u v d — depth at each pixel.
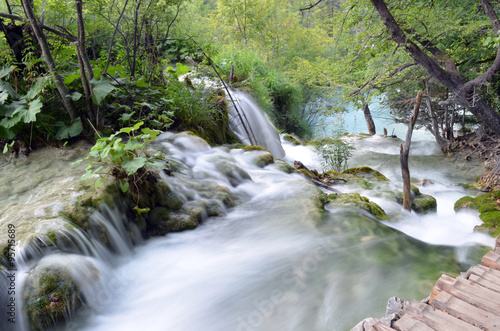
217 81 8.88
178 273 3.74
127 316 3.19
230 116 8.99
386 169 10.27
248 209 5.02
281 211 4.91
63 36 6.00
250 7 19.50
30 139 5.18
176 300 3.35
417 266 3.63
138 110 6.42
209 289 3.47
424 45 8.75
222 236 4.40
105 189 4.12
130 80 6.64
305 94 17.05
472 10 8.88
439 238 5.00
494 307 2.34
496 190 7.07
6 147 4.90
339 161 9.34
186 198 4.83
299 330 2.85
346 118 20.45
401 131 18.00
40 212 3.70
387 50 9.21
